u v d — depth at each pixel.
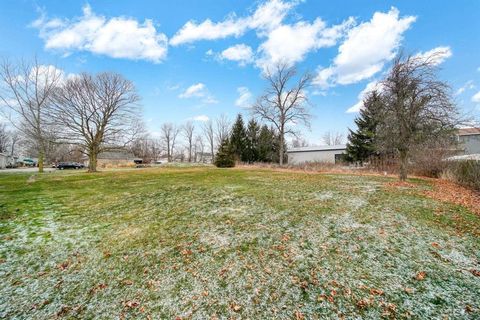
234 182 12.21
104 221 6.38
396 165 17.61
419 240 4.60
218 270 3.88
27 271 4.04
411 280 3.40
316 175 15.80
